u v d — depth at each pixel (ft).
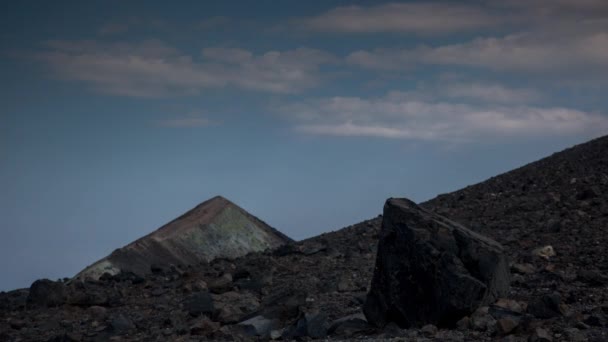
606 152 83.10
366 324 33.40
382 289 32.94
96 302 47.16
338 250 58.80
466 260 32.50
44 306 47.75
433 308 31.63
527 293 36.99
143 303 46.52
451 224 33.83
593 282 38.60
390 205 33.91
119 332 38.19
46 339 38.42
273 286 47.44
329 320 36.11
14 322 42.32
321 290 44.27
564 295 35.65
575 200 63.52
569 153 92.38
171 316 40.24
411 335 30.27
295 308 36.32
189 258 64.90
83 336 37.96
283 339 33.04
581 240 50.03
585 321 30.01
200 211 71.31
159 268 60.39
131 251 63.62
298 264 54.85
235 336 34.22
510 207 64.85
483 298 31.63
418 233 32.55
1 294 54.75
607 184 67.10
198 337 34.73
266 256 60.08
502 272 33.55
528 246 50.65
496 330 29.12
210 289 47.34
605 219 55.47
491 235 55.72
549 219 58.29
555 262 45.24
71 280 59.72
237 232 69.72
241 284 47.44
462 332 30.17
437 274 31.71
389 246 33.04
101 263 61.62
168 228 68.33
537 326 29.17
